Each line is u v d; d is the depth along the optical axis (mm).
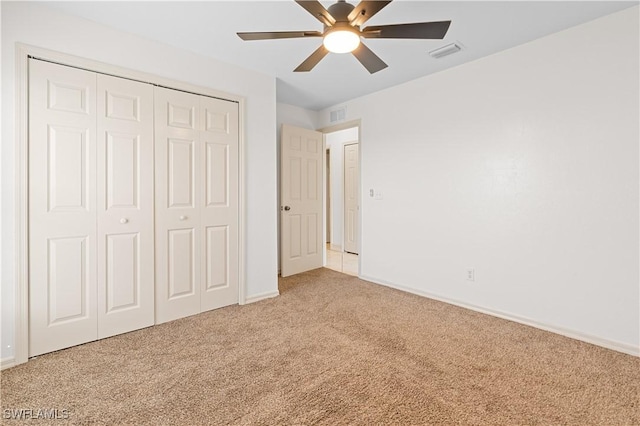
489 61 2768
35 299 2029
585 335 2289
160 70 2523
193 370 1895
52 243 2088
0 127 1896
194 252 2770
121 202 2367
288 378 1813
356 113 4039
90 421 1462
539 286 2520
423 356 2064
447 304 3080
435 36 1737
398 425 1439
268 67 3039
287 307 2988
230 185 2986
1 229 1907
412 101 3389
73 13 2109
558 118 2389
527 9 2082
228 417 1492
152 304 2539
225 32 2373
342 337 2348
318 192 4617
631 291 2098
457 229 3043
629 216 2102
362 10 1548
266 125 3225
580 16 2164
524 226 2594
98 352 2107
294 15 2150
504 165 2697
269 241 3287
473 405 1576
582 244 2299
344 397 1642
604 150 2189
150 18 2178
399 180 3549
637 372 1872
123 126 2361
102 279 2295
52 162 2078
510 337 2350
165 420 1474
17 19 1936
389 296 3326
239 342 2264
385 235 3723
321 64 2961
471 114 2904
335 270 4516
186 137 2691
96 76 2238
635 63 2057
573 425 1440
